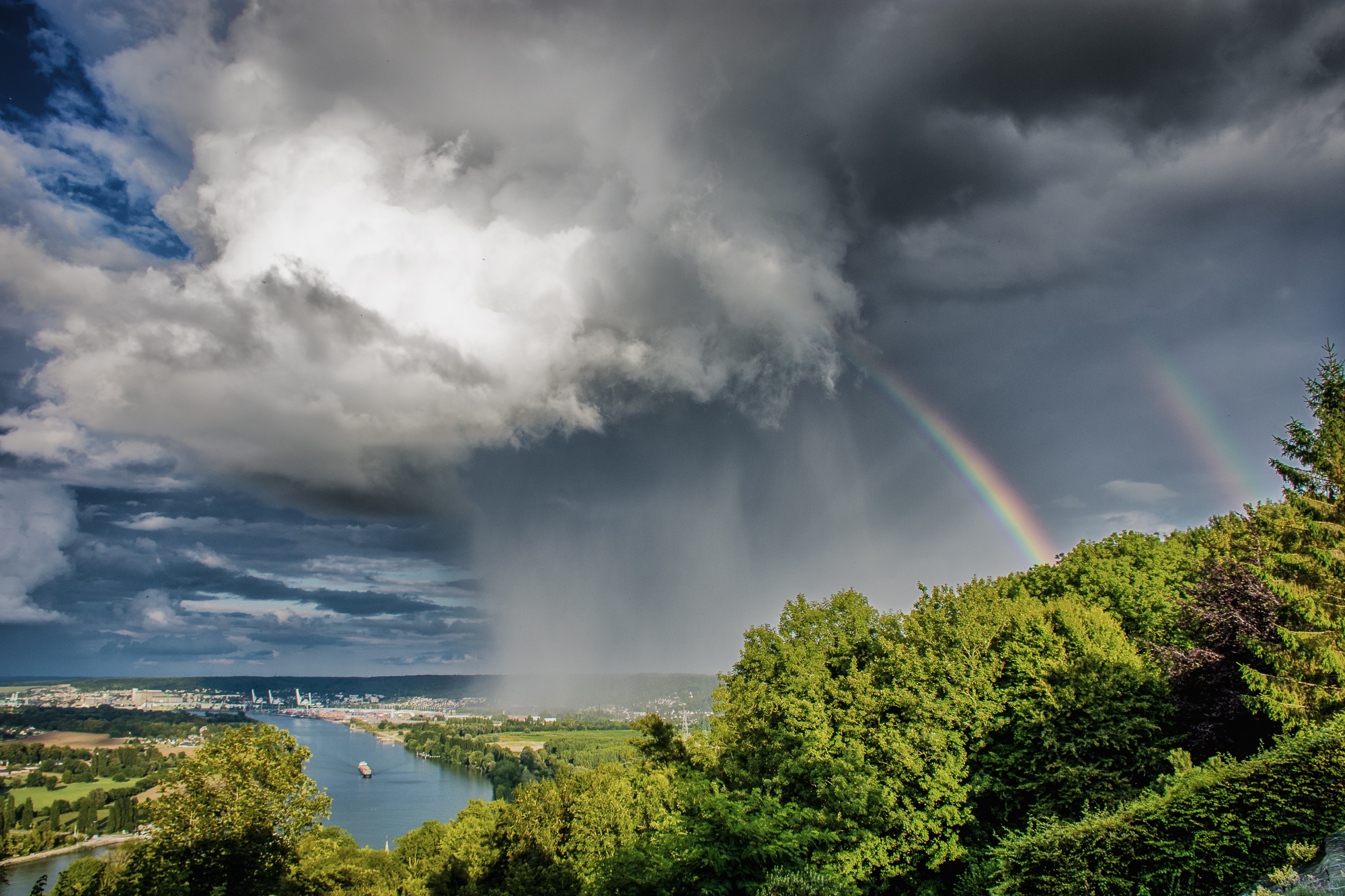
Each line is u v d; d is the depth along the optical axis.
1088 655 32.16
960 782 31.33
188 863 41.72
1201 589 31.44
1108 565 42.62
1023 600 38.69
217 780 43.91
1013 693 32.94
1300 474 28.09
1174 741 29.75
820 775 30.61
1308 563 25.39
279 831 45.91
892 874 29.09
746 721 37.03
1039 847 19.17
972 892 28.31
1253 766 15.90
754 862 24.77
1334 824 14.41
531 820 63.66
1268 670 28.09
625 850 28.69
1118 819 17.77
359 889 63.41
